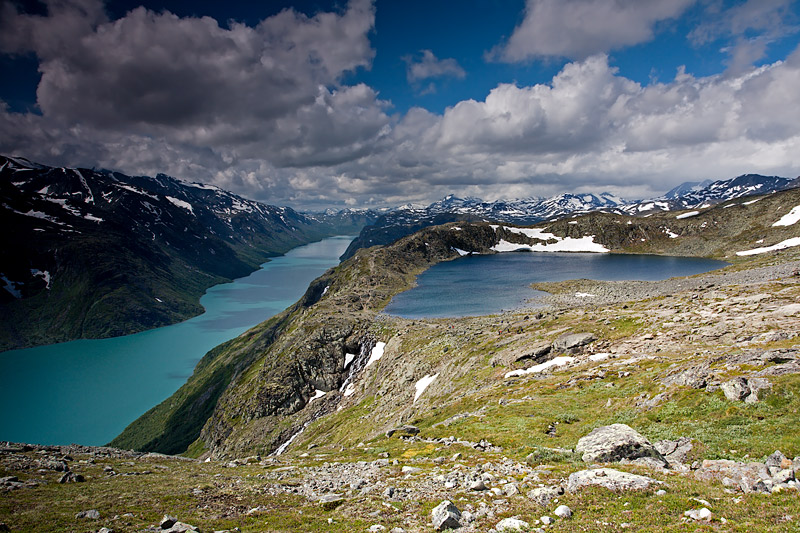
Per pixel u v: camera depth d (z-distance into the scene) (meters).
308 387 126.19
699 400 27.30
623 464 20.64
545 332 75.06
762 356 29.28
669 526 13.22
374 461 30.81
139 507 19.42
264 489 23.44
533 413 38.03
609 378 43.09
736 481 16.00
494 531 14.82
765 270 138.50
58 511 18.55
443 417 51.72
